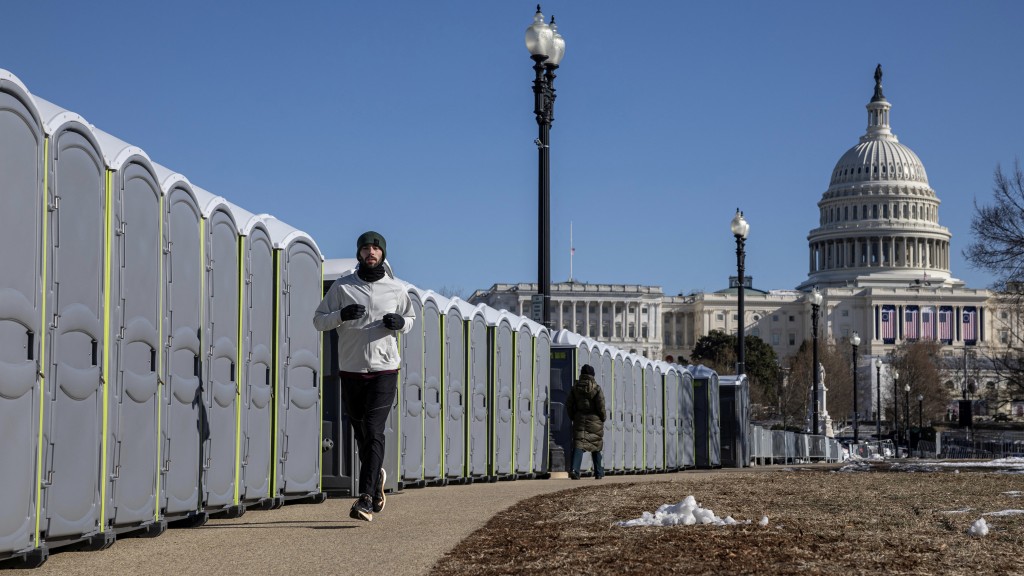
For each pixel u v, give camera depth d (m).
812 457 52.12
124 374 8.56
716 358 158.25
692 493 12.76
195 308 9.83
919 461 33.38
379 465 9.68
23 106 7.14
